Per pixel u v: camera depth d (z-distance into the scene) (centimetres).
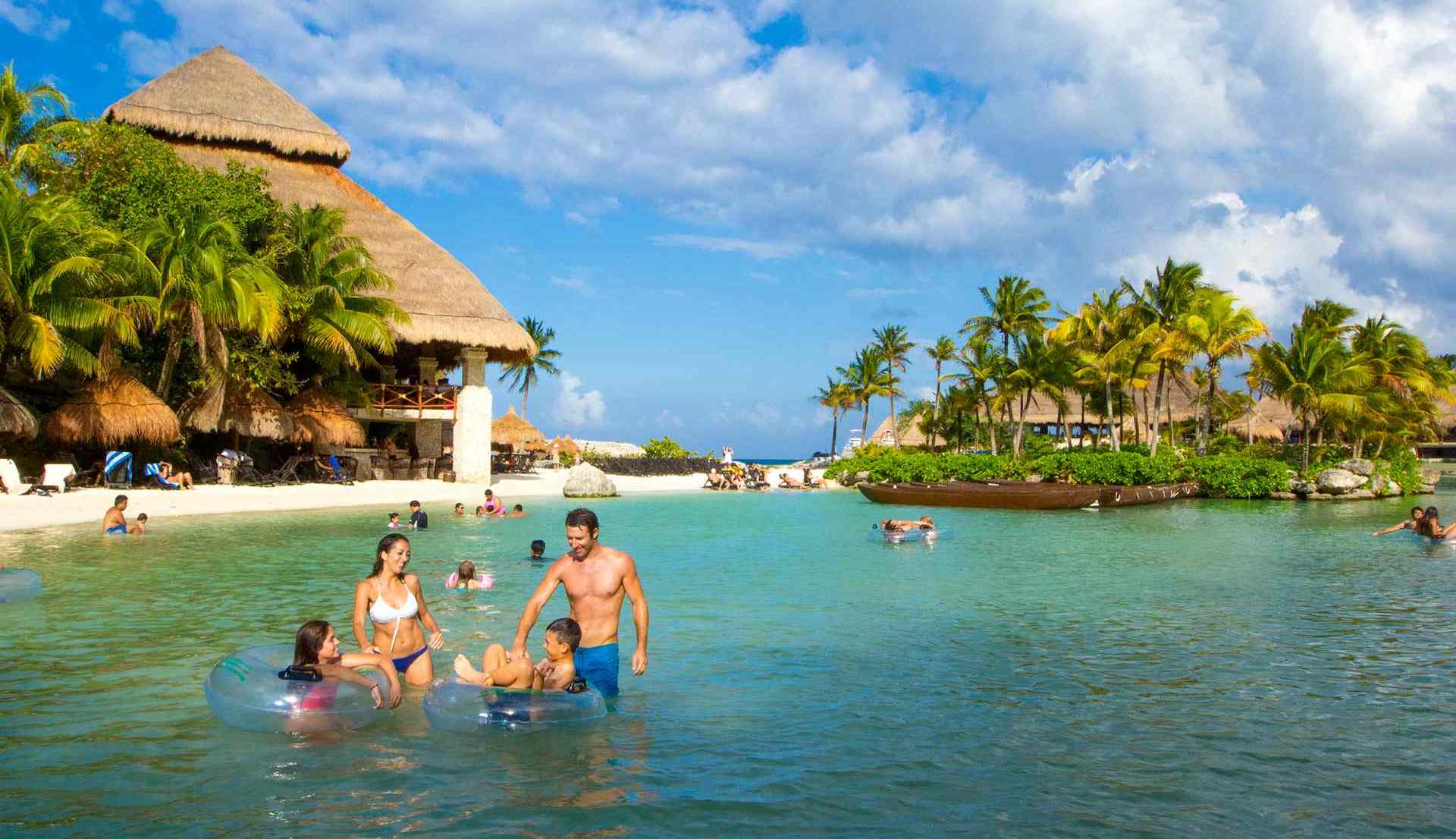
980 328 5581
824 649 900
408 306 3516
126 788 520
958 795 530
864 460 4444
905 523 1998
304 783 531
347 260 3259
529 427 5866
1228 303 4397
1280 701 730
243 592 1180
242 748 587
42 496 2338
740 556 1677
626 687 751
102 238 2583
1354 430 4694
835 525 2348
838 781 548
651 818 490
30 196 2556
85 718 644
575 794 520
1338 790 546
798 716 677
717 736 629
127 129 3206
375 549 1633
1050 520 2595
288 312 3100
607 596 702
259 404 3053
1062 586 1314
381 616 732
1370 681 791
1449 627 1032
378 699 648
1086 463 3719
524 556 1593
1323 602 1191
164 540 1759
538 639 916
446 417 3747
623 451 6506
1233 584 1353
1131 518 2694
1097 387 5478
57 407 2964
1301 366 4166
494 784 534
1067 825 490
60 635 917
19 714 654
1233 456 4194
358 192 4050
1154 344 4475
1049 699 729
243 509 2477
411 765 560
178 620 998
